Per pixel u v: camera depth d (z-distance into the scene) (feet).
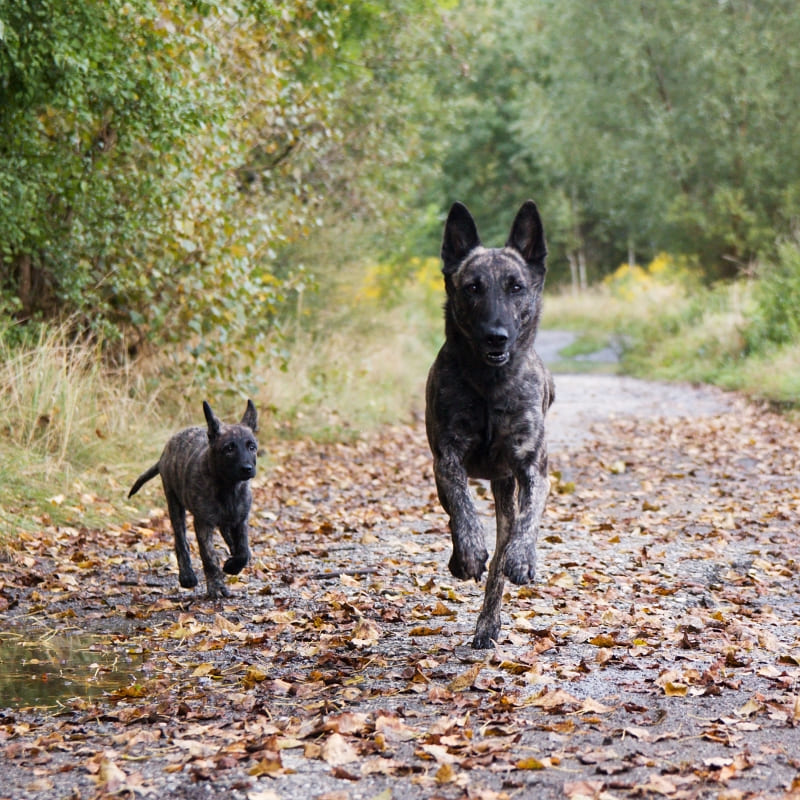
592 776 16.37
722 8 114.73
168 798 15.94
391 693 20.76
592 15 121.08
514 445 23.43
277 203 67.67
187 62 48.19
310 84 68.08
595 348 139.64
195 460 28.76
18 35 38.65
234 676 22.20
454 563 22.66
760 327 94.63
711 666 21.67
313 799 15.80
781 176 112.37
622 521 39.68
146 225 49.85
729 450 56.95
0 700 20.88
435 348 102.73
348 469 51.62
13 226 44.21
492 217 227.40
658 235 123.34
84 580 30.83
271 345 61.52
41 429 42.91
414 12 83.51
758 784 15.90
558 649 23.49
